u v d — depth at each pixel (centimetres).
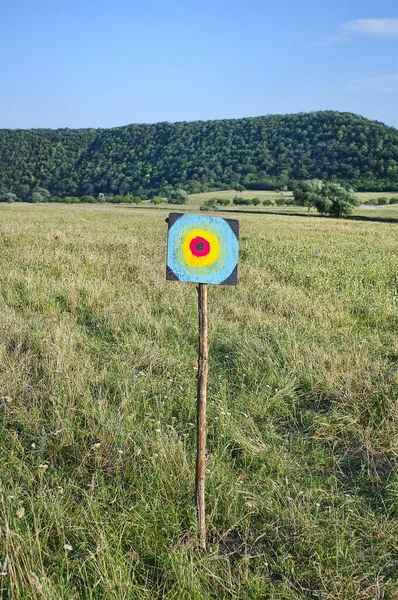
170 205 9406
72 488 372
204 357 326
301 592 301
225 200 9569
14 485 364
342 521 348
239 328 756
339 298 1015
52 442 426
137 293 927
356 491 388
